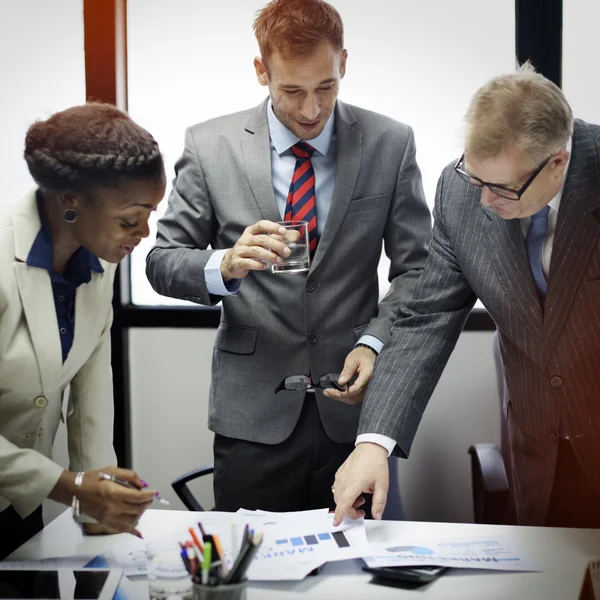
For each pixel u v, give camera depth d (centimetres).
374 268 208
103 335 173
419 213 208
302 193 201
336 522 154
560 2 259
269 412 201
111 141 143
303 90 182
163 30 274
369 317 207
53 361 153
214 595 116
